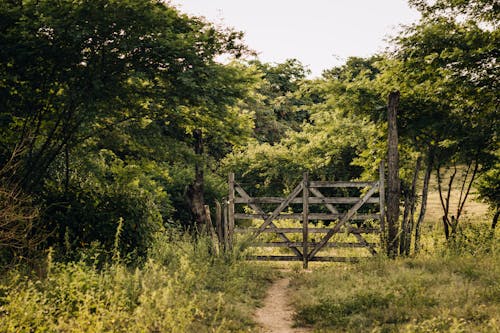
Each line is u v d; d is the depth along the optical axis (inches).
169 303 285.6
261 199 579.2
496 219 625.0
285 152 1170.6
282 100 1700.3
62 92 499.5
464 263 430.9
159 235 533.6
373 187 573.0
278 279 502.6
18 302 257.1
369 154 703.1
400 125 645.9
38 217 416.2
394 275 401.1
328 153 1007.6
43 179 517.3
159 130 576.4
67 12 442.3
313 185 577.3
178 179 952.3
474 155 629.9
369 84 665.6
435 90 592.7
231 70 520.1
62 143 497.0
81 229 469.1
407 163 704.4
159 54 482.0
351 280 407.5
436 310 300.7
